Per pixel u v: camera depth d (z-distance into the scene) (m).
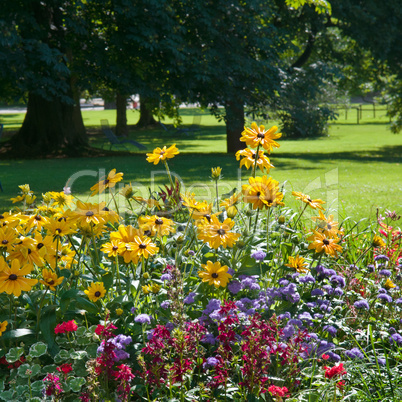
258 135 3.14
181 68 14.62
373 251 4.10
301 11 17.61
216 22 14.98
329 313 3.09
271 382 2.45
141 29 13.95
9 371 2.57
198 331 2.39
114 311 2.77
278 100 17.42
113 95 23.75
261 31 15.77
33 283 2.45
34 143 16.59
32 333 2.57
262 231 3.56
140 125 32.53
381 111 48.91
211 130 30.56
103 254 3.51
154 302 2.95
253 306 2.82
